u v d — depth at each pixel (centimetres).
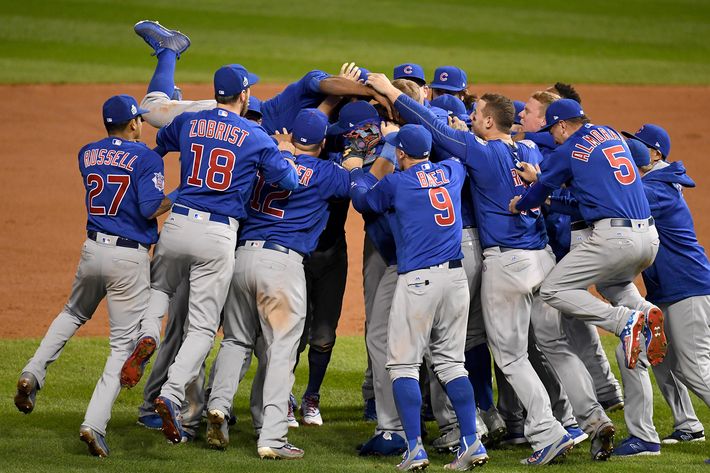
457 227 2397
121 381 2344
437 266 2355
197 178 2408
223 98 2473
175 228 2394
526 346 2484
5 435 2525
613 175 2452
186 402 2567
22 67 8144
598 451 2450
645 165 2720
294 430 2770
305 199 2492
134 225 2431
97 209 2419
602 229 2445
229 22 10006
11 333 3628
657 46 9812
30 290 4162
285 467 2267
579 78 8544
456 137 2498
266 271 2441
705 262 2645
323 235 2758
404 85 2755
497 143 2523
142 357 2339
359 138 2619
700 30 10500
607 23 10725
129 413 2839
